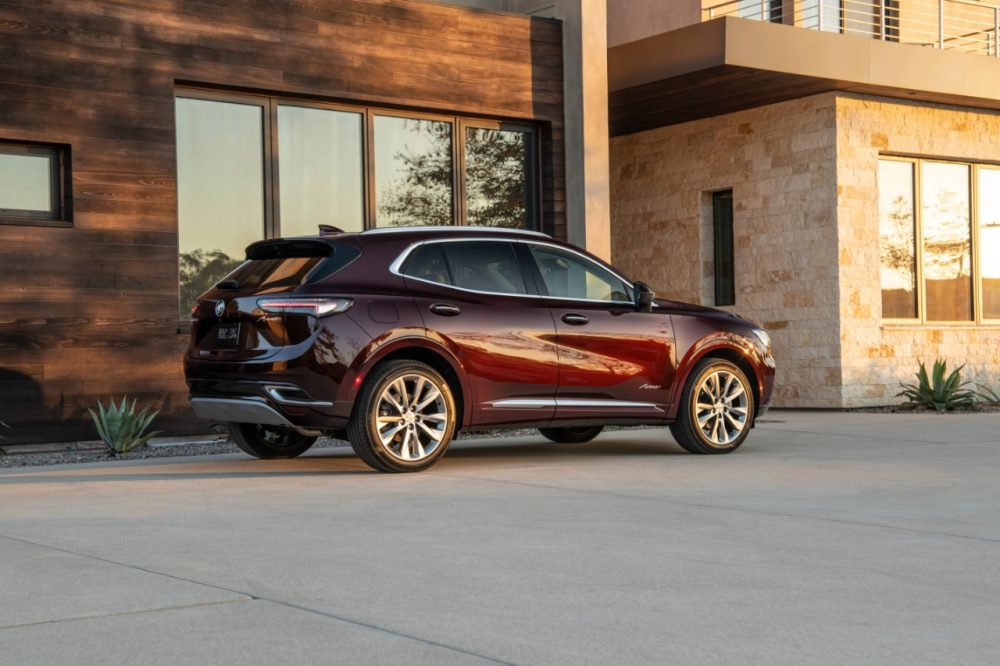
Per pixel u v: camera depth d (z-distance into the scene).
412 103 13.26
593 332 9.16
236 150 12.38
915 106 16.67
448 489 7.54
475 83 13.72
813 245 16.14
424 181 13.59
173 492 7.49
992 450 10.04
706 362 9.81
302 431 8.86
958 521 6.32
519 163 14.34
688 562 5.18
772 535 5.86
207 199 12.19
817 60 14.70
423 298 8.48
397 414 8.39
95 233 11.31
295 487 7.68
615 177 18.98
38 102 11.09
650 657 3.69
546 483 7.84
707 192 17.70
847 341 15.88
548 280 9.14
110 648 3.77
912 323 16.72
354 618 4.16
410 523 6.19
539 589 4.64
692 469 8.66
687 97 15.92
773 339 16.66
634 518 6.37
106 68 11.44
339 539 5.72
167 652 3.72
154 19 11.70
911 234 16.83
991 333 17.45
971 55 16.12
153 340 11.57
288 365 8.05
